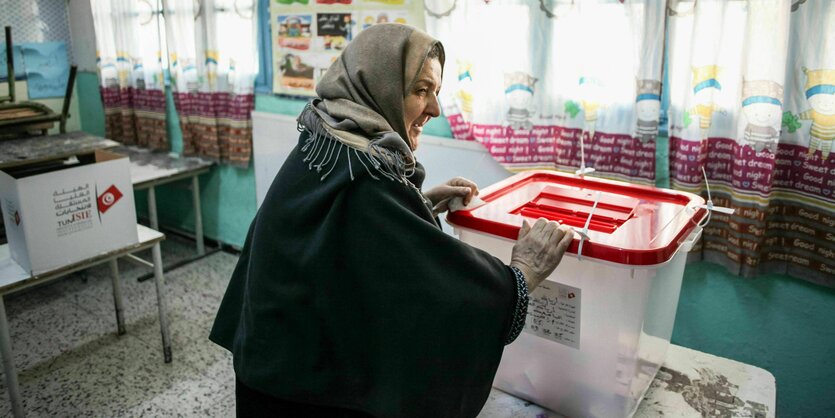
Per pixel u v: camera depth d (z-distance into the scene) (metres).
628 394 1.05
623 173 2.06
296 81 2.95
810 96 1.70
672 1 1.86
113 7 3.56
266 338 1.02
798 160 1.77
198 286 3.24
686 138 1.89
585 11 2.00
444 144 2.46
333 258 0.94
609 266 0.99
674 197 1.26
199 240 3.57
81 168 1.92
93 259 2.02
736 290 2.00
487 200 1.25
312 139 1.02
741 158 1.81
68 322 2.86
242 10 3.00
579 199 1.28
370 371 0.98
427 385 0.92
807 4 1.66
